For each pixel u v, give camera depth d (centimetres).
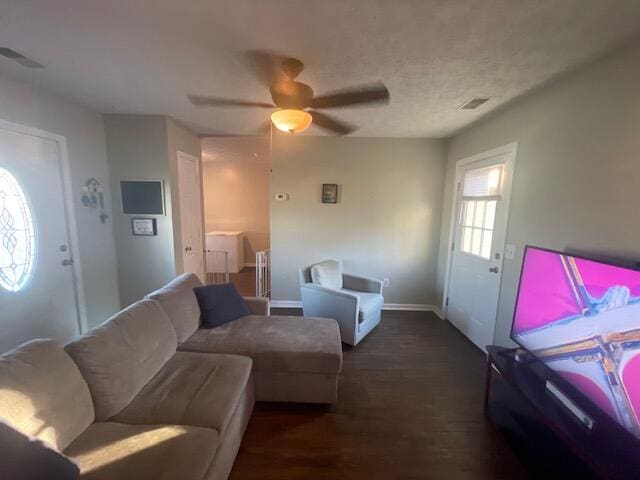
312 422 186
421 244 382
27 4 124
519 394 158
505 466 158
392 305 395
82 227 275
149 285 319
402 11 127
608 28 134
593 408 135
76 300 271
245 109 268
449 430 182
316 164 368
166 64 182
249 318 243
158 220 308
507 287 243
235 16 133
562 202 186
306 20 135
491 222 268
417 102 236
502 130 252
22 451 85
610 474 108
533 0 118
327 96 226
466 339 306
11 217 217
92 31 146
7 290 216
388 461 159
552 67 173
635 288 117
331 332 219
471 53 162
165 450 110
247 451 162
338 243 383
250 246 631
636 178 141
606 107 156
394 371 246
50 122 239
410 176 368
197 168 378
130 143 296
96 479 97
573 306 147
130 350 150
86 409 122
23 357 110
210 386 153
